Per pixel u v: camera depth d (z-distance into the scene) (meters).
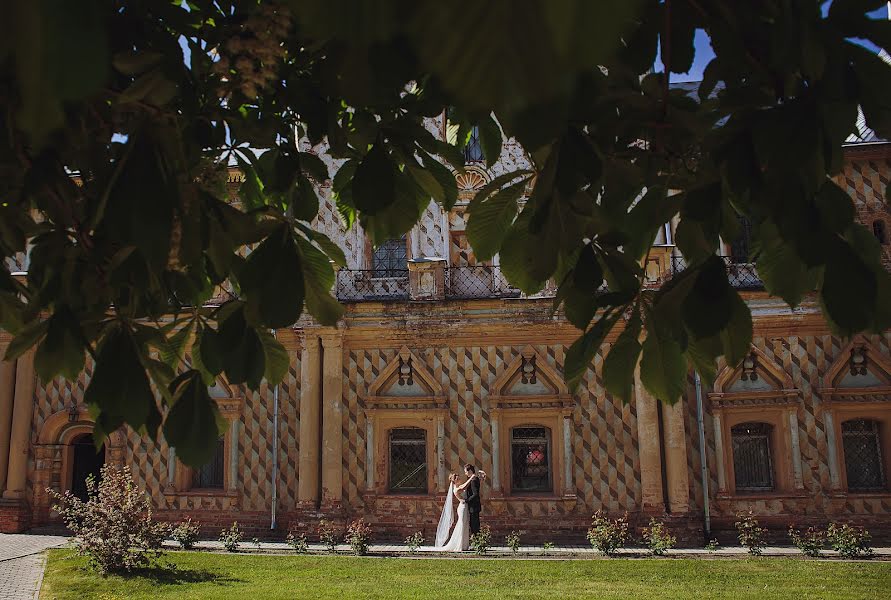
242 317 2.50
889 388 18.17
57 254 2.79
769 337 18.70
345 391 19.47
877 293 1.88
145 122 1.75
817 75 1.75
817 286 2.25
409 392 19.36
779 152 1.78
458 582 12.60
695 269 2.01
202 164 3.31
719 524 18.08
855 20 1.78
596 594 11.42
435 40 0.46
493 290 19.95
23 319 2.71
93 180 2.88
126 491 13.84
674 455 18.09
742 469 18.69
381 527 18.66
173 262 2.70
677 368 2.43
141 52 2.21
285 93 3.07
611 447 18.42
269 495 19.19
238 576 13.16
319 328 19.47
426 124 17.67
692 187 2.35
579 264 2.43
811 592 11.55
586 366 2.50
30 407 20.86
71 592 11.69
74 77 0.57
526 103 0.46
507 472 18.78
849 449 18.59
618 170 2.66
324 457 19.00
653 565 14.48
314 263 2.54
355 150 3.39
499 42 0.45
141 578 12.83
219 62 2.62
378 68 1.25
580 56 0.45
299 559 15.38
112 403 2.27
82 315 2.78
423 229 20.28
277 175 3.37
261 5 2.61
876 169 19.09
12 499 20.30
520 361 19.14
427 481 18.97
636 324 2.49
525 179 2.76
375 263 20.66
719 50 2.07
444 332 19.33
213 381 2.84
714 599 10.96
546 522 18.25
